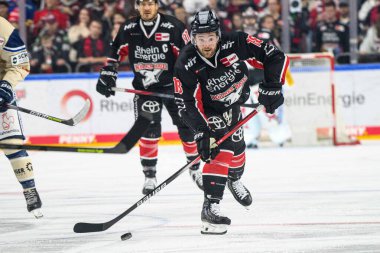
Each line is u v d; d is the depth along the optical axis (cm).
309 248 1049
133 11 1975
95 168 2098
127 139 1103
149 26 1554
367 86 2634
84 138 2645
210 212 1148
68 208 1473
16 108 1256
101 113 2638
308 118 2523
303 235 1144
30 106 2641
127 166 2123
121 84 2633
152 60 1568
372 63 2773
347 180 1750
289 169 1962
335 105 2519
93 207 1480
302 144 2525
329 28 2812
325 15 2814
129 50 1577
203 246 1078
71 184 1808
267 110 1173
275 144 2517
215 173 1153
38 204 1341
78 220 1340
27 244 1124
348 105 2634
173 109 1578
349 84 2630
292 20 2820
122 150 1105
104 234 1195
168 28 1553
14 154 1321
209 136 1132
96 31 2781
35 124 2642
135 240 1136
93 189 1720
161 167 2067
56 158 2342
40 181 1870
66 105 2641
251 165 2059
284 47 2767
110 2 2784
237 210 1388
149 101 1593
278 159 2178
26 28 2819
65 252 1059
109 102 2636
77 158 2331
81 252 1057
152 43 1558
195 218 1323
